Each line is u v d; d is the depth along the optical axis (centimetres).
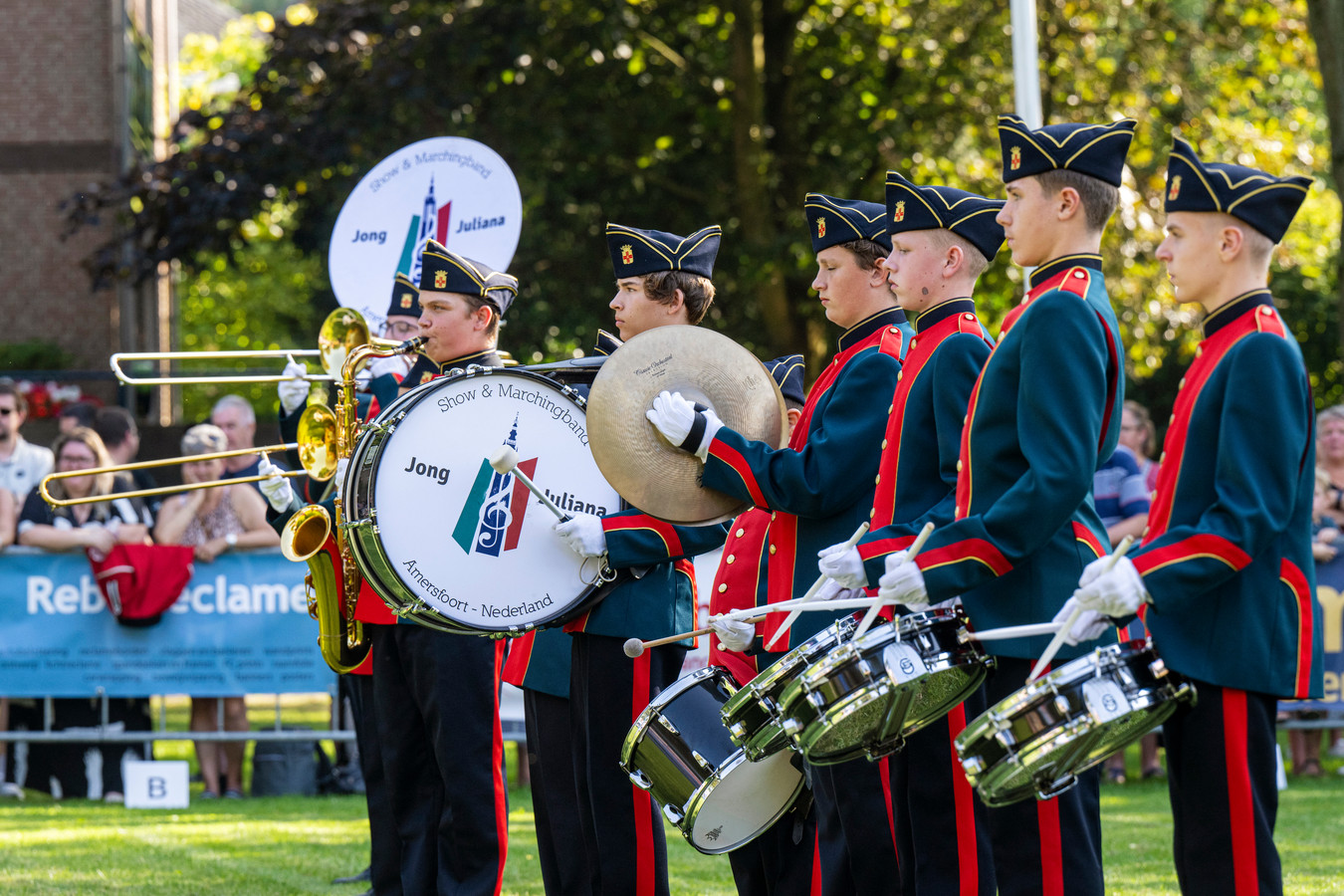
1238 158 2816
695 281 764
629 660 731
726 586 775
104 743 1484
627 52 2905
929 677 565
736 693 647
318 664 1468
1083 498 548
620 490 674
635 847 729
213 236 2903
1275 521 511
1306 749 1566
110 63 3409
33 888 971
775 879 750
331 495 875
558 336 2953
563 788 777
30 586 1446
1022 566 585
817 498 644
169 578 1444
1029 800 575
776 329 2831
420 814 854
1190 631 532
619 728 730
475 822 813
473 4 2847
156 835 1205
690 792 682
